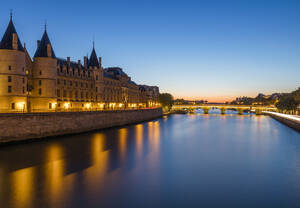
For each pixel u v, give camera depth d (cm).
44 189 2439
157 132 7331
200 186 2672
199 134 7025
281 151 4578
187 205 2195
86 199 2241
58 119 5609
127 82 12950
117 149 4472
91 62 9838
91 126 6969
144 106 16338
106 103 10281
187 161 3747
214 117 15762
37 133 5031
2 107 5125
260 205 2228
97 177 2853
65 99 7662
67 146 4569
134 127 8644
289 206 2212
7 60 5194
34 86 6272
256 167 3459
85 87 8856
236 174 3122
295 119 8625
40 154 3866
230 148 4850
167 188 2588
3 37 5378
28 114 4822
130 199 2281
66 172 2994
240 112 19812
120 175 2961
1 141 4341
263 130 8181
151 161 3688
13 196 2258
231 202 2281
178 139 5981
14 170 3027
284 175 3100
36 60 6284
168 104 19325
